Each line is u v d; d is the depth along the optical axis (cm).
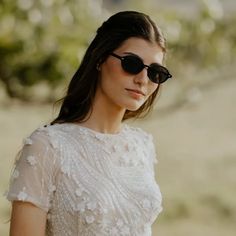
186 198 1021
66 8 802
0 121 1298
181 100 1603
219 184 1112
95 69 254
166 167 1190
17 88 1162
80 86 256
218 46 1422
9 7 773
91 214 239
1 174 1009
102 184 245
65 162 241
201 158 1258
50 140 242
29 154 239
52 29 822
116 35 250
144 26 251
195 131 1438
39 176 238
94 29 836
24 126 1295
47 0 776
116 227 244
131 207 249
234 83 1744
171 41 1091
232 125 1491
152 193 257
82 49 809
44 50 861
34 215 236
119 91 251
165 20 1041
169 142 1345
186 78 1545
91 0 858
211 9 1353
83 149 248
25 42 860
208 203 1015
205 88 1702
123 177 255
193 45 1370
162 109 1559
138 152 270
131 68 247
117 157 259
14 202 238
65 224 240
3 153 1130
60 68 859
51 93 1283
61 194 240
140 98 252
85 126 258
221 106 1619
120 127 275
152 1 1289
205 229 918
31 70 939
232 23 1420
